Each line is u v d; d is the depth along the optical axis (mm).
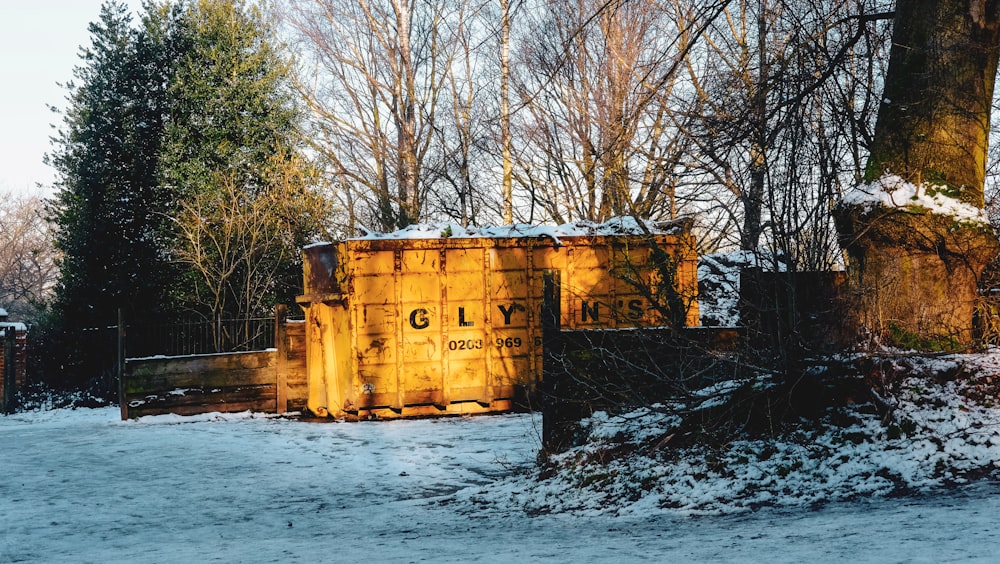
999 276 10977
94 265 31062
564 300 17281
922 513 6789
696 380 10883
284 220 29875
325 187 32000
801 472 8555
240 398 19266
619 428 10367
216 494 11039
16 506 10547
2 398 23469
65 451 14938
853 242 9938
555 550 6695
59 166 32750
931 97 9930
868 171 10266
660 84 12531
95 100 32781
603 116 23250
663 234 16656
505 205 28281
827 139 10180
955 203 9812
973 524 6148
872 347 9617
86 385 26797
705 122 11883
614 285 17281
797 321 9375
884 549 5555
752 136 10984
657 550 6320
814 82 10961
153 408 19016
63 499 10930
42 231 78562
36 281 76188
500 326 17453
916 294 9859
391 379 17141
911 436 8617
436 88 33500
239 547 7969
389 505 10000
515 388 17422
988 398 8977
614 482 9258
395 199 32188
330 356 17953
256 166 30906
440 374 17281
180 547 8141
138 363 19047
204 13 32500
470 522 8766
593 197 23688
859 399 9359
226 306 29219
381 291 17172
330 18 34031
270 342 26750
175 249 29938
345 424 16797
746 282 10961
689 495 8578
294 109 32500
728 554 5898
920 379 9305
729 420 9500
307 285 18688
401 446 13930
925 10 9992
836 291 10336
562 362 10781
